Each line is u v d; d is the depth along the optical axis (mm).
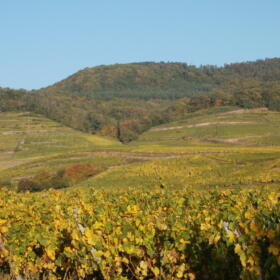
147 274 10367
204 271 9375
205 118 173375
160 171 82188
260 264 7855
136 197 16594
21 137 156125
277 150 92062
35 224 13469
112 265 10336
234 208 11305
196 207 13430
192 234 9500
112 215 12336
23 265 12969
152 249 9984
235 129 153500
